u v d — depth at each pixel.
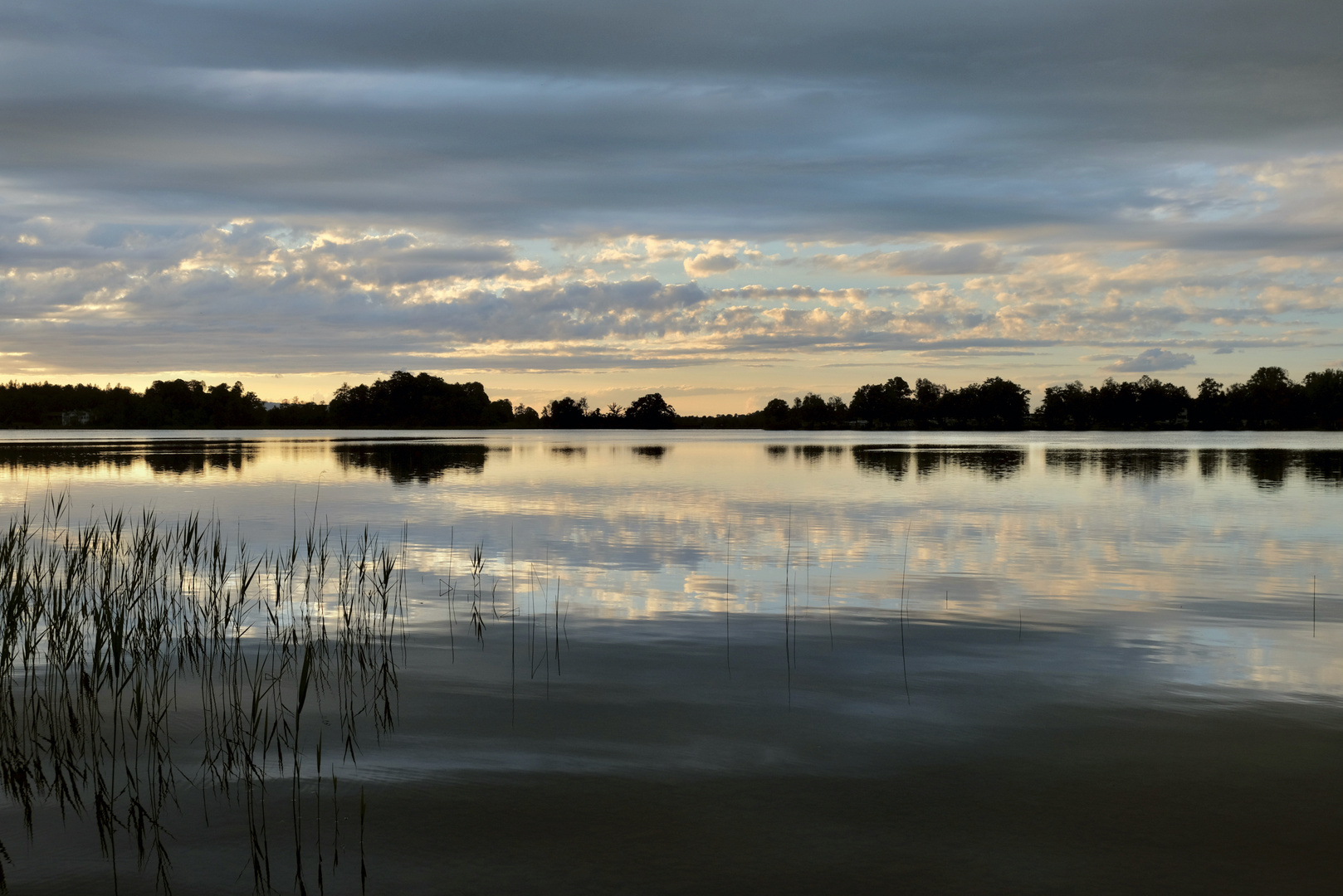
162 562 18.86
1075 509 29.81
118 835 7.20
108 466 53.50
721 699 10.34
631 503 32.38
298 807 7.66
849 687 10.74
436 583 17.28
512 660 11.94
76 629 11.23
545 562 19.59
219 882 6.51
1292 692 10.48
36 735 8.96
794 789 7.98
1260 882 6.55
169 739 9.23
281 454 70.56
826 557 20.31
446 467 54.22
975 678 11.08
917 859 6.85
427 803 7.71
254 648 12.70
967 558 20.19
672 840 7.12
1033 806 7.64
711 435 154.00
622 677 11.16
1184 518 27.53
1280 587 16.75
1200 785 8.02
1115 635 13.15
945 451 76.94
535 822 7.39
